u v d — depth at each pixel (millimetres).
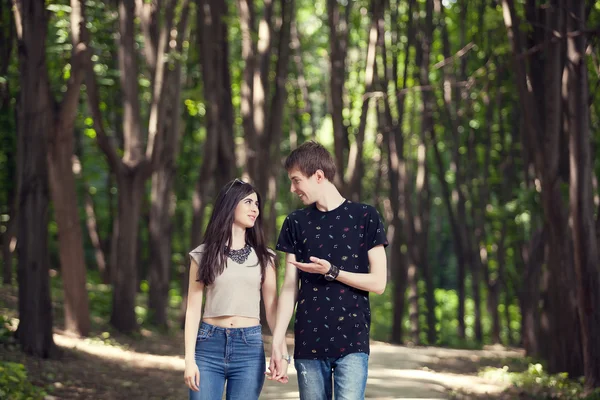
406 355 15938
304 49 26406
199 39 17766
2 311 13859
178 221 27016
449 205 22812
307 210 4527
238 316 4543
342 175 18625
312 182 4465
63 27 15078
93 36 15883
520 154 20469
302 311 4387
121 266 15453
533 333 17953
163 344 15273
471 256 23312
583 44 10148
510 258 23297
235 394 4551
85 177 22875
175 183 24594
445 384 11344
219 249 4531
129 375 11133
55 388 9383
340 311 4328
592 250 10258
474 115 21469
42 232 10781
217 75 18125
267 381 10484
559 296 11750
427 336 24188
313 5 24391
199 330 4582
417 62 20391
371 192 27625
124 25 15000
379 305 31953
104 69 16844
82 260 13766
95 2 14930
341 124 18609
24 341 10766
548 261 12023
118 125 20297
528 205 14883
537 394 10562
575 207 10266
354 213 4461
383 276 4395
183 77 20656
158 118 15289
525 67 11812
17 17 10773
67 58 15680
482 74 15070
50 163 12930
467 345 22734
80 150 22609
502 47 14219
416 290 23109
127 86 15156
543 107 12031
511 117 19672
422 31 20797
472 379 12297
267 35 18750
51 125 12531
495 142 22031
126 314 15391
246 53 18500
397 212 22484
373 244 4426
